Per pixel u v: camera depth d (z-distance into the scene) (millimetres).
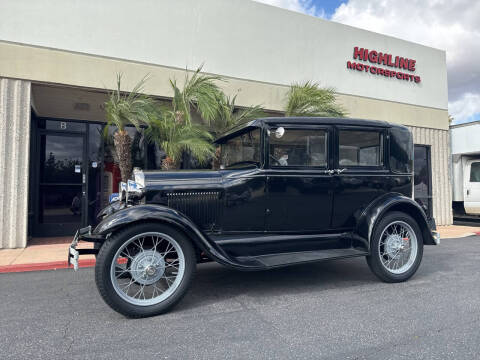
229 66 7391
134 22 6586
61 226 7402
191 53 7051
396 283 3686
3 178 5645
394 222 3689
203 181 3260
